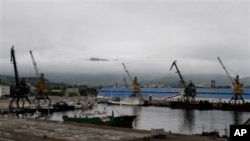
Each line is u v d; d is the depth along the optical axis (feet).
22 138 236.02
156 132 237.45
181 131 399.44
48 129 283.38
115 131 270.67
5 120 359.25
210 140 224.94
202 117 589.32
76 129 283.38
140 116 604.08
